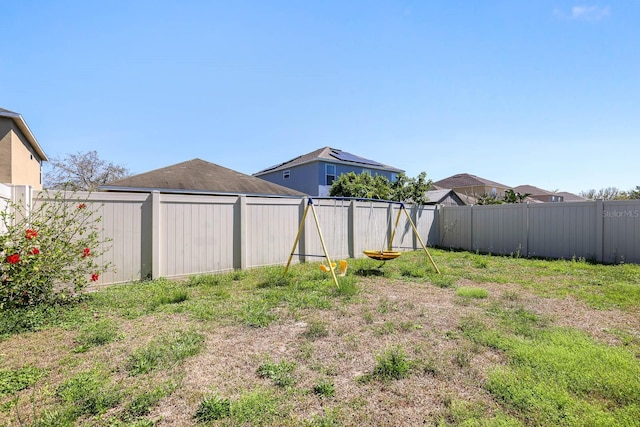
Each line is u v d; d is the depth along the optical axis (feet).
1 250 12.71
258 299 15.25
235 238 23.15
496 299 15.38
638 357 8.96
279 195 46.03
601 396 6.93
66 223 15.61
